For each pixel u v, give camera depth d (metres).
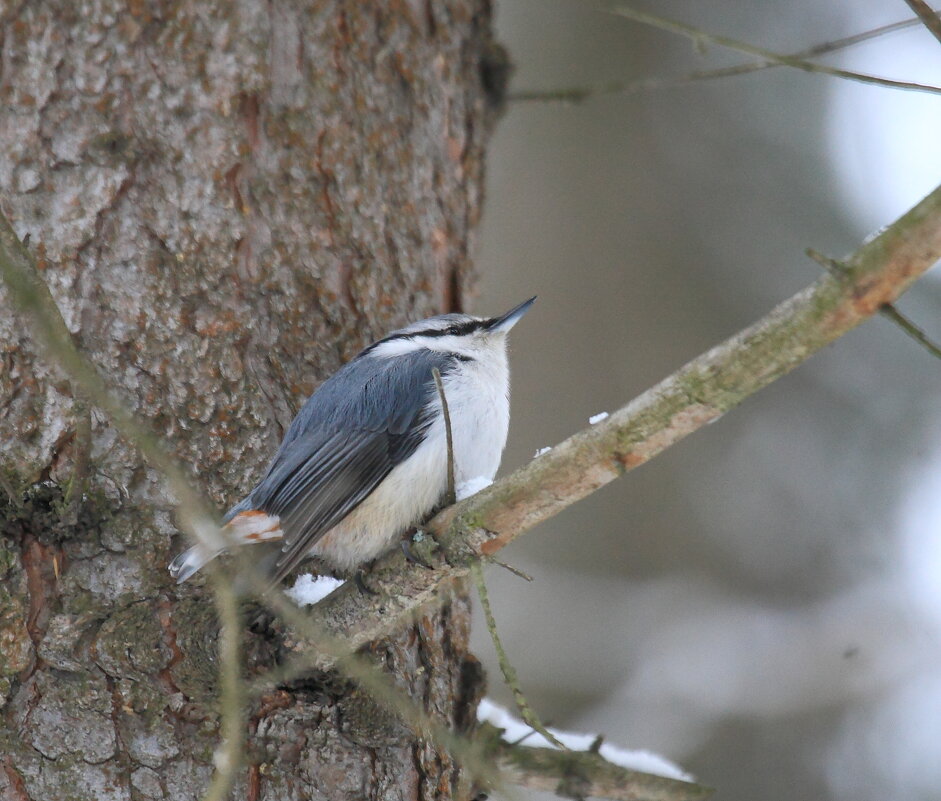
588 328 13.89
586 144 14.53
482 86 8.30
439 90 7.91
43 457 6.19
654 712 13.12
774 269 14.13
